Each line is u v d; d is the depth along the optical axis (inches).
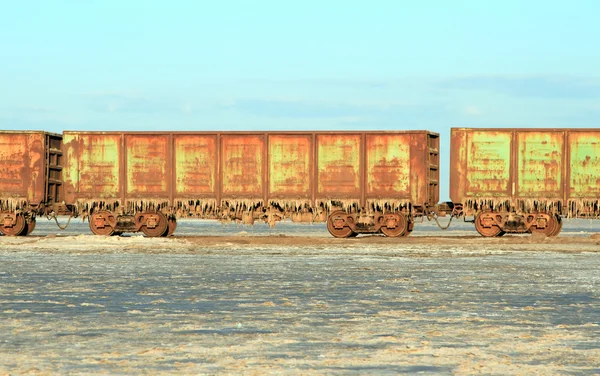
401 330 767.1
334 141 2031.3
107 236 2032.5
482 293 1048.2
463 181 2027.6
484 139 2021.4
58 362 624.1
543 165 2017.7
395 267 1403.8
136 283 1158.3
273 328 777.6
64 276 1251.2
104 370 595.8
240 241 2007.9
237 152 2062.0
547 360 633.0
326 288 1099.9
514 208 2028.8
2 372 588.4
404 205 2027.6
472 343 702.5
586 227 4493.1
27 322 811.4
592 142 2007.9
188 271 1331.2
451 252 1728.6
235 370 594.6
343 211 2050.9
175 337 730.2
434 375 581.9
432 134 2059.5
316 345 692.7
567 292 1059.3
